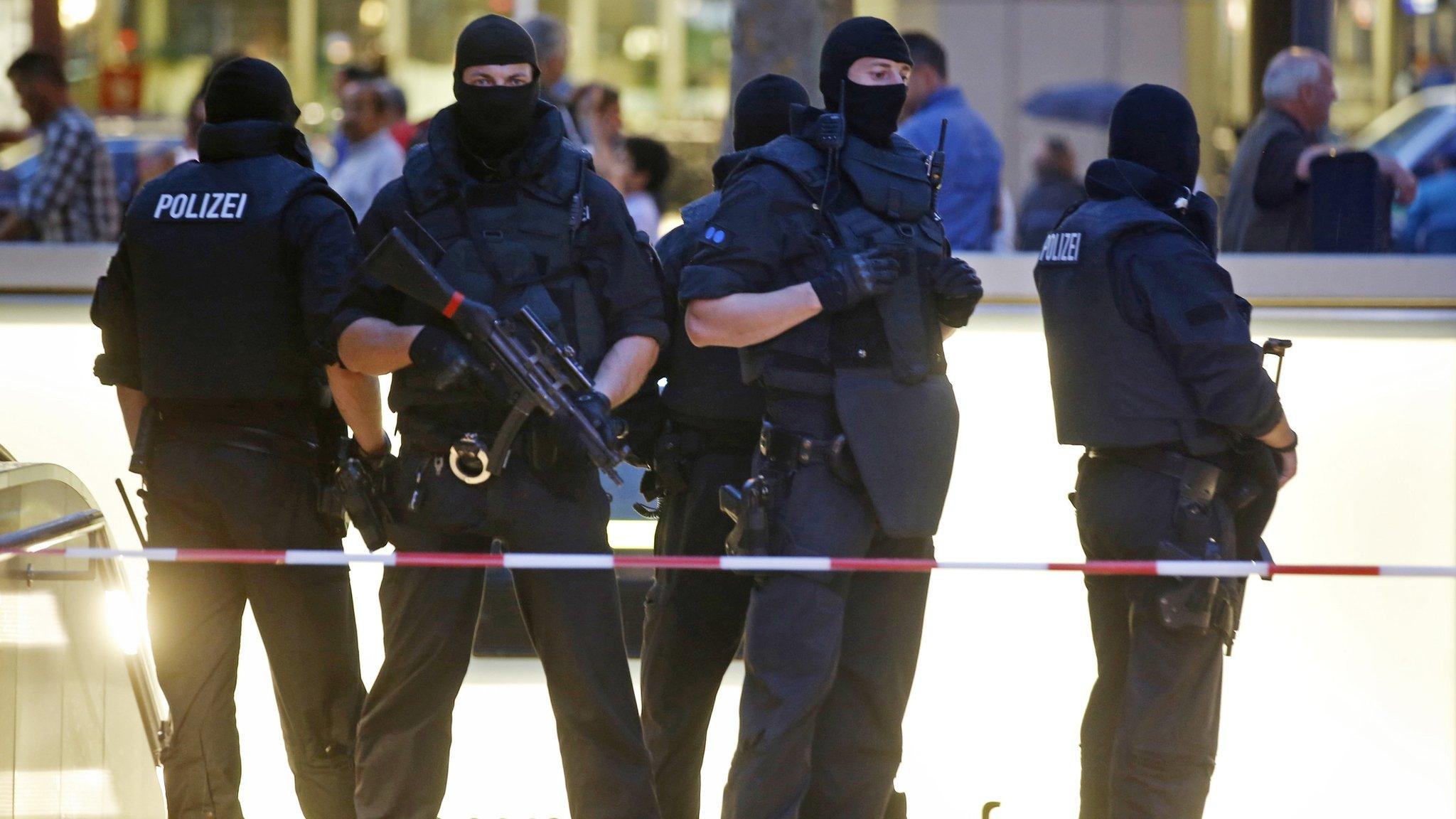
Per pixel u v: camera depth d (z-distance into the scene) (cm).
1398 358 1992
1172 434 1479
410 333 1363
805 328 1413
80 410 1984
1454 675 1944
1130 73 5738
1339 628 1956
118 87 5938
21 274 2023
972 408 1969
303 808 1581
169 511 1527
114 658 1588
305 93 6269
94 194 2800
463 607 1422
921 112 2597
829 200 1405
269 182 1508
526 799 1886
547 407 1332
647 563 1364
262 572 1514
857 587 1467
